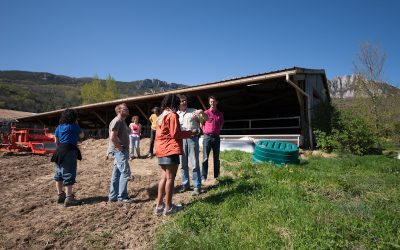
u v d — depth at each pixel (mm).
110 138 5238
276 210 4426
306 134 12406
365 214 4191
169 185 4617
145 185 6383
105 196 5777
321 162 8727
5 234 4211
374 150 12008
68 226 4414
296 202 4688
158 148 4637
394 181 6305
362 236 3594
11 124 15266
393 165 8266
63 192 5492
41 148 12398
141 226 4371
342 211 4324
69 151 5301
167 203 4633
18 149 12570
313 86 14008
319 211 4312
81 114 25547
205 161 6504
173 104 4711
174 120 4535
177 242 3672
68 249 3834
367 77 17906
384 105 16828
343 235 3613
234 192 5344
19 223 4582
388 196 5227
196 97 16281
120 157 5363
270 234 3781
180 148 4645
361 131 11008
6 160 10156
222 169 7715
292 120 18484
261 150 8312
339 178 6336
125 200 5320
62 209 5105
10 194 5992
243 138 12383
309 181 6090
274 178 6270
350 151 10906
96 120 28672
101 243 3926
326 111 11961
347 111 11977
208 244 3602
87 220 4574
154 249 3676
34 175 7711
